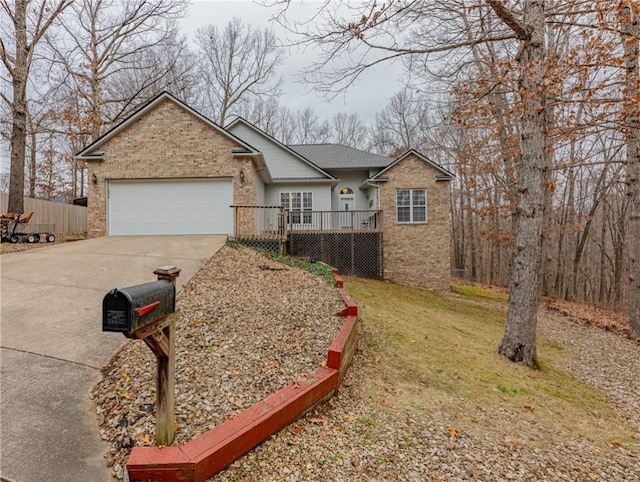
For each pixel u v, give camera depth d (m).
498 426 3.47
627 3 4.96
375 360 4.58
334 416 3.04
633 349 8.21
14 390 2.87
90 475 2.06
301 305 5.28
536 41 5.90
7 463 2.12
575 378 6.12
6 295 5.21
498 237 16.23
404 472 2.47
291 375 3.23
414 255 14.05
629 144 8.71
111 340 3.87
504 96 11.35
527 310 6.06
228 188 11.85
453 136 22.05
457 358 5.39
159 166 11.70
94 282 6.00
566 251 19.44
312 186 16.19
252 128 16.42
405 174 14.20
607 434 3.90
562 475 2.77
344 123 35.06
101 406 2.72
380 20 5.78
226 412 2.60
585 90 6.73
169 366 2.15
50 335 3.93
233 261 8.10
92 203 11.62
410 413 3.36
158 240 10.46
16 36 11.68
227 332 4.08
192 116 11.76
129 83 21.11
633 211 9.05
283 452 2.46
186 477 2.00
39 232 10.77
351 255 13.66
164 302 2.05
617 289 17.27
